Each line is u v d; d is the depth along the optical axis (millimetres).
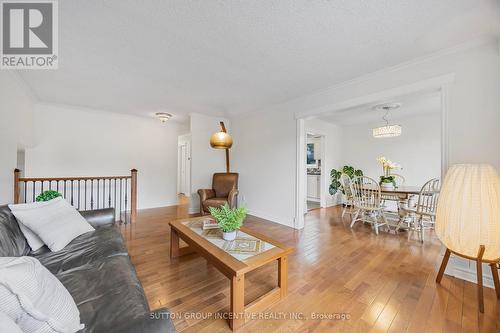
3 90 2482
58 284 926
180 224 2344
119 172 4934
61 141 4270
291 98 3717
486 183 1691
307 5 1563
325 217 4477
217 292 1786
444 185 1921
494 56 1901
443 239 1875
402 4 1550
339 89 3104
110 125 4809
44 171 4113
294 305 1644
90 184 4562
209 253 1641
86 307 1010
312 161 6645
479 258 1627
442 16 1668
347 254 2574
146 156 5297
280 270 1720
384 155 5402
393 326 1438
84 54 2270
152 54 2258
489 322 1469
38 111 4035
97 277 1283
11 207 1728
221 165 5258
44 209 1846
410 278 2033
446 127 2119
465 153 2020
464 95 2033
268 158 4312
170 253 2430
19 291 694
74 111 4395
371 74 2689
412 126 4965
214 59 2352
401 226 3520
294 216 3777
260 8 1596
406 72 2420
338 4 1553
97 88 3266
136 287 1220
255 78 2855
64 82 3035
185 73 2715
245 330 1396
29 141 3623
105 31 1878
